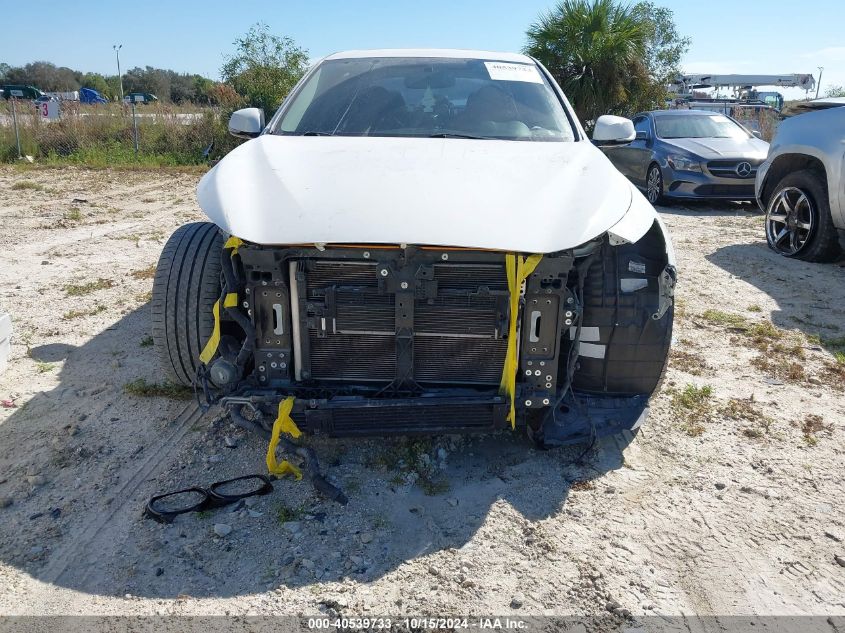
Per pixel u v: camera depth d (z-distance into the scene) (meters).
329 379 2.80
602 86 17.64
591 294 2.94
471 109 3.59
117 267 6.16
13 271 6.00
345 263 2.66
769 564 2.45
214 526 2.57
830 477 2.98
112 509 2.69
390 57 4.06
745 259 6.70
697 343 4.51
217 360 2.69
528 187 2.74
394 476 2.91
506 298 2.64
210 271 3.15
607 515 2.70
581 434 2.96
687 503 2.79
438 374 2.79
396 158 2.95
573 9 17.69
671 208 10.16
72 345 4.32
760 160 9.48
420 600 2.24
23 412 3.45
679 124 10.73
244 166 2.95
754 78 27.45
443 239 2.45
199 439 3.19
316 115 3.56
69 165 15.34
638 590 2.31
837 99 6.55
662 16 31.34
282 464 2.78
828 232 6.33
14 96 19.02
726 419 3.48
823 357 4.29
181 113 18.45
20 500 2.74
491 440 3.22
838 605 2.27
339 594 2.25
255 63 18.00
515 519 2.65
